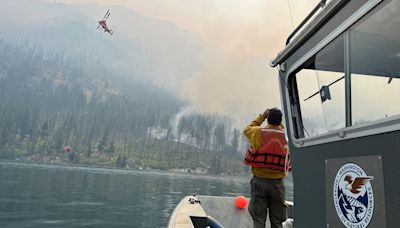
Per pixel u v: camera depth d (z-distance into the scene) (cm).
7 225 1120
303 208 248
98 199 2044
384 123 167
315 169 235
